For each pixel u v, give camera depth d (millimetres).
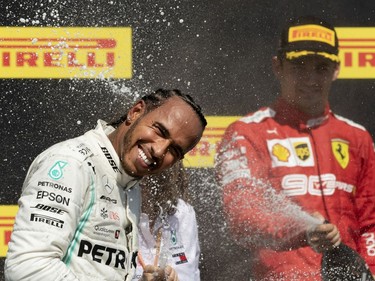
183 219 13828
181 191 13961
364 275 16766
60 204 9523
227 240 17531
